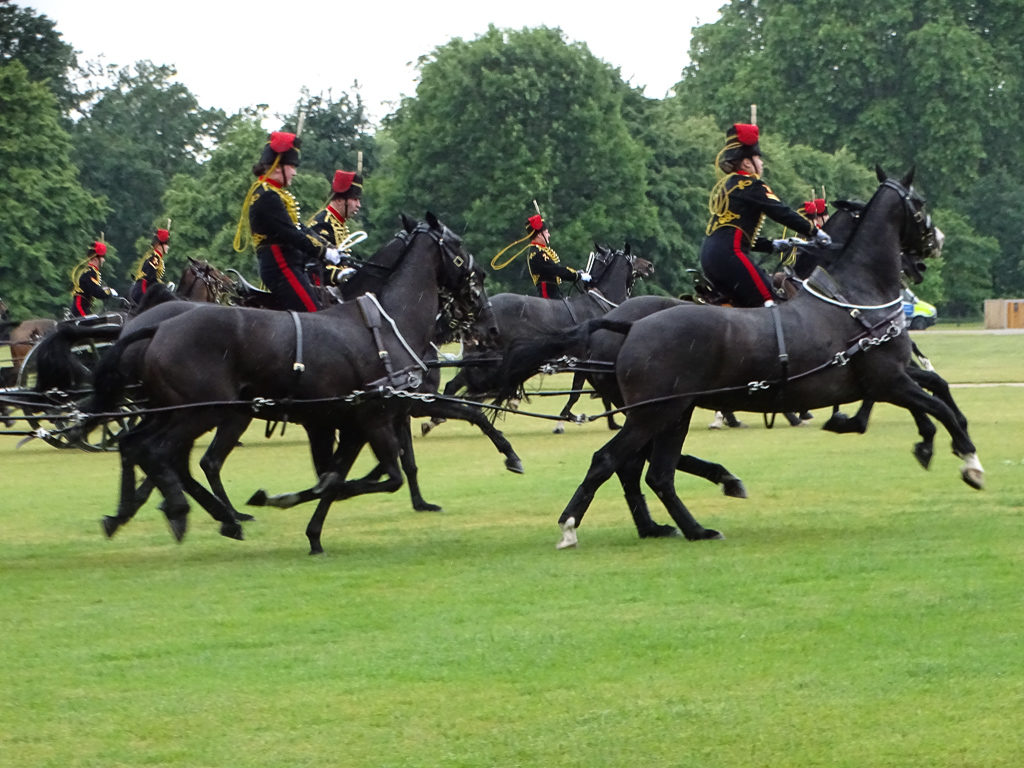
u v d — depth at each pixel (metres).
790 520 16.31
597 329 15.50
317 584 13.37
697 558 14.08
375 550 15.30
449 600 12.45
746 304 16.70
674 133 81.81
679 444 15.57
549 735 8.86
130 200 97.62
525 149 71.25
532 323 24.84
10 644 11.25
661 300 16.41
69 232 72.50
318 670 10.31
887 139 100.50
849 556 13.79
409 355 15.62
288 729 9.07
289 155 17.03
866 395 15.78
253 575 13.90
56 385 15.34
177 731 9.09
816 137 101.19
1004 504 16.91
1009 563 13.19
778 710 9.18
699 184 80.25
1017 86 102.25
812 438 25.95
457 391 21.17
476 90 72.62
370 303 15.50
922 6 103.38
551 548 15.02
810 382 15.39
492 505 18.59
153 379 14.64
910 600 11.78
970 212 104.31
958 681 9.62
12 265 70.19
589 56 73.44
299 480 22.02
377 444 15.45
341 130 88.00
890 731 8.76
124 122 111.62
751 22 114.00
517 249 72.44
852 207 16.77
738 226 16.75
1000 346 62.19
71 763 8.58
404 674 10.16
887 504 17.19
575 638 10.95
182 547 15.85
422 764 8.45
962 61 97.44
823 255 16.12
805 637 10.77
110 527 15.21
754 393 15.27
